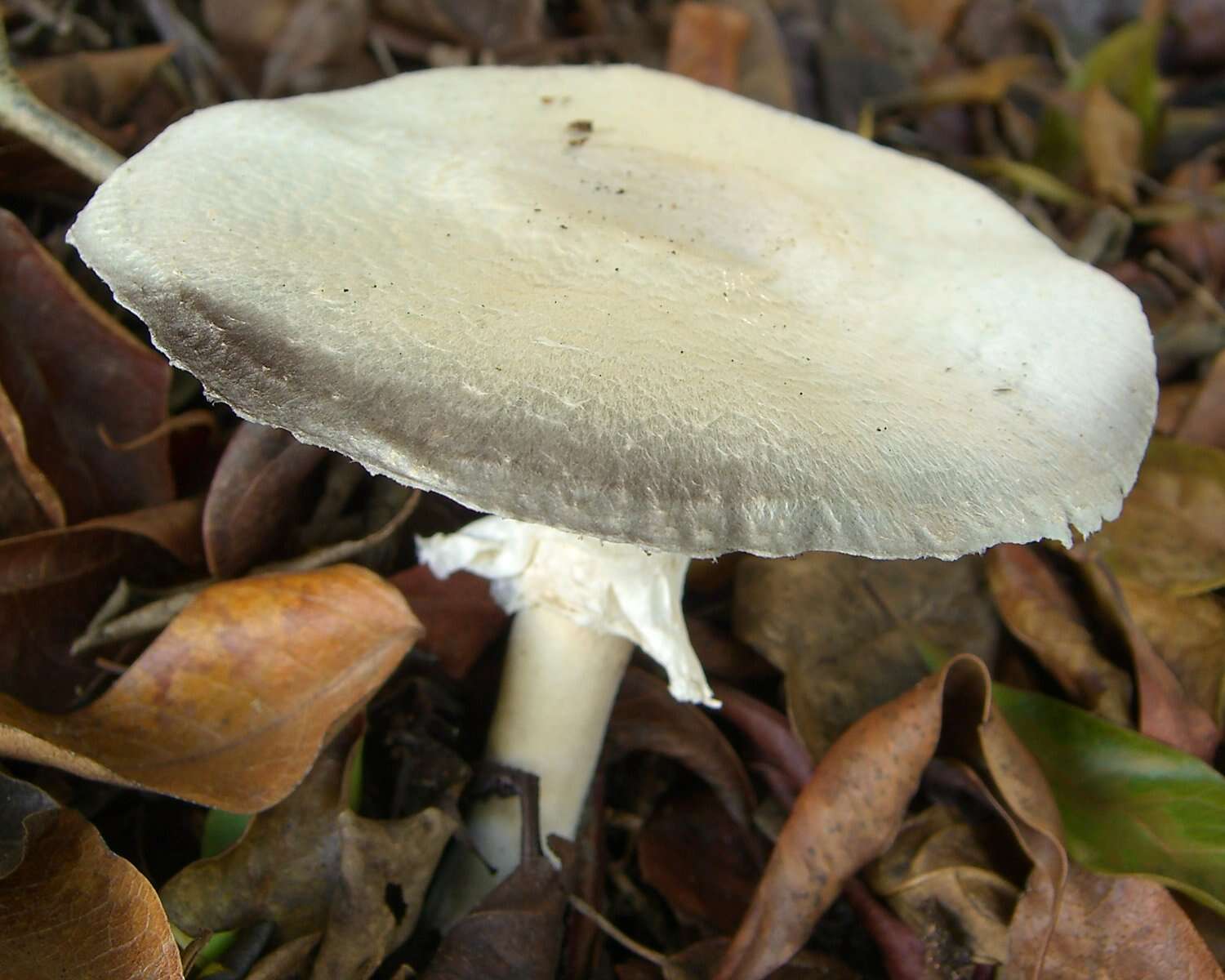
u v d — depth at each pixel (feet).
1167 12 1.14
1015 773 0.46
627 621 0.45
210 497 0.49
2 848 0.37
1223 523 0.60
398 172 0.41
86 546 0.48
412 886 0.44
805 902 0.46
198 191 0.38
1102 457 0.37
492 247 0.37
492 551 0.47
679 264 0.39
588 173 0.43
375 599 0.43
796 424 0.33
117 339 0.50
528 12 0.86
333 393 0.31
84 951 0.35
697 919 0.50
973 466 0.34
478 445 0.31
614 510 0.31
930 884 0.48
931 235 0.47
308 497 0.54
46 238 0.59
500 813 0.49
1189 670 0.56
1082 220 0.90
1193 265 0.87
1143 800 0.48
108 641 0.47
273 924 0.41
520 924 0.44
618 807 0.54
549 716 0.49
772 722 0.54
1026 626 0.57
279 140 0.41
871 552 0.32
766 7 0.88
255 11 0.76
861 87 0.99
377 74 0.81
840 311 0.40
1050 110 0.94
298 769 0.41
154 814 0.46
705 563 0.59
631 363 0.33
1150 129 0.98
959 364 0.39
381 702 0.51
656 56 0.90
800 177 0.50
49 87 0.62
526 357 0.32
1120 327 0.42
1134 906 0.45
